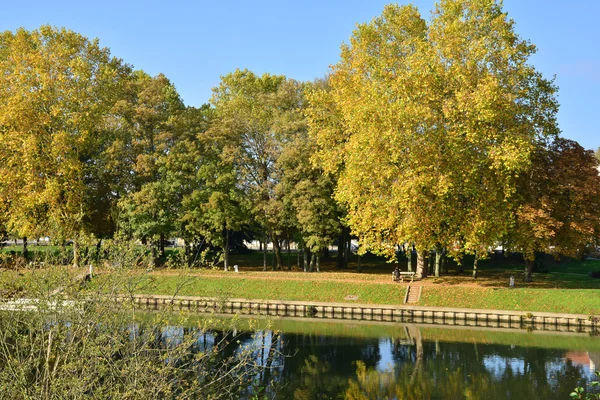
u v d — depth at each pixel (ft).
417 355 103.55
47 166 156.66
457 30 130.72
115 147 169.58
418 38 138.82
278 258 199.21
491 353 105.29
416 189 128.16
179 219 176.04
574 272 202.08
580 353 105.40
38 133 156.15
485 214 136.56
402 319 143.02
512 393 81.41
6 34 175.42
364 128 134.82
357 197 140.36
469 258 234.38
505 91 133.08
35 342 44.01
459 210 138.51
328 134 150.92
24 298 47.06
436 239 140.87
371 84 141.59
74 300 46.24
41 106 158.40
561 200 148.05
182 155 176.35
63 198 159.84
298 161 169.48
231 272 177.17
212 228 175.22
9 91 157.38
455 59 132.87
